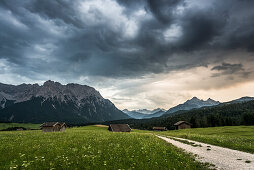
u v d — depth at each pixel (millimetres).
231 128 75375
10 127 175000
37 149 18781
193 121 142375
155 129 154000
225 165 13750
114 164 12602
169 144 25797
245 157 16859
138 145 22078
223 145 25641
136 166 12328
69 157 14594
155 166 12469
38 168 11523
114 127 97375
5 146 21047
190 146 24719
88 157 14289
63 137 34219
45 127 86375
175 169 12008
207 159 15812
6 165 11898
